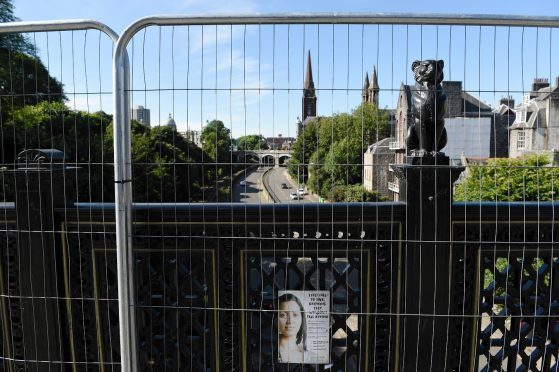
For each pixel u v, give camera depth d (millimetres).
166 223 2723
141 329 2842
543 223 2643
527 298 2732
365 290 2717
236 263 2736
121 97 2533
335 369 2838
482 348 2779
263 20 2510
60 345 2816
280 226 2697
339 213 2656
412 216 2625
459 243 2645
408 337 2723
